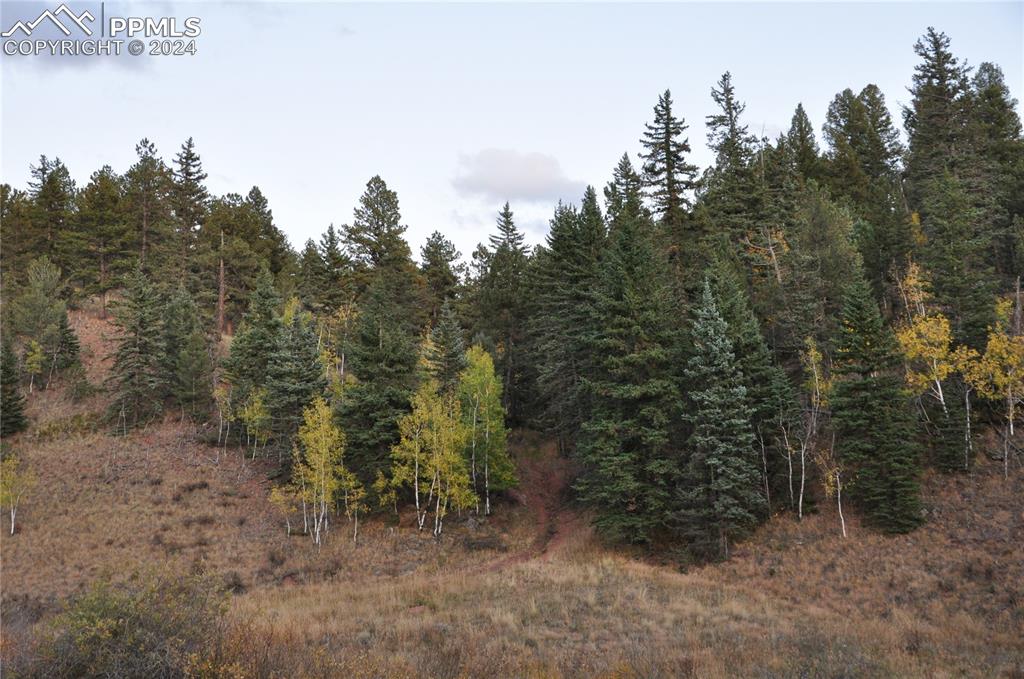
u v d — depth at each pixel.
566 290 38.12
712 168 48.81
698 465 29.70
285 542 34.38
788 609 21.94
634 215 39.34
